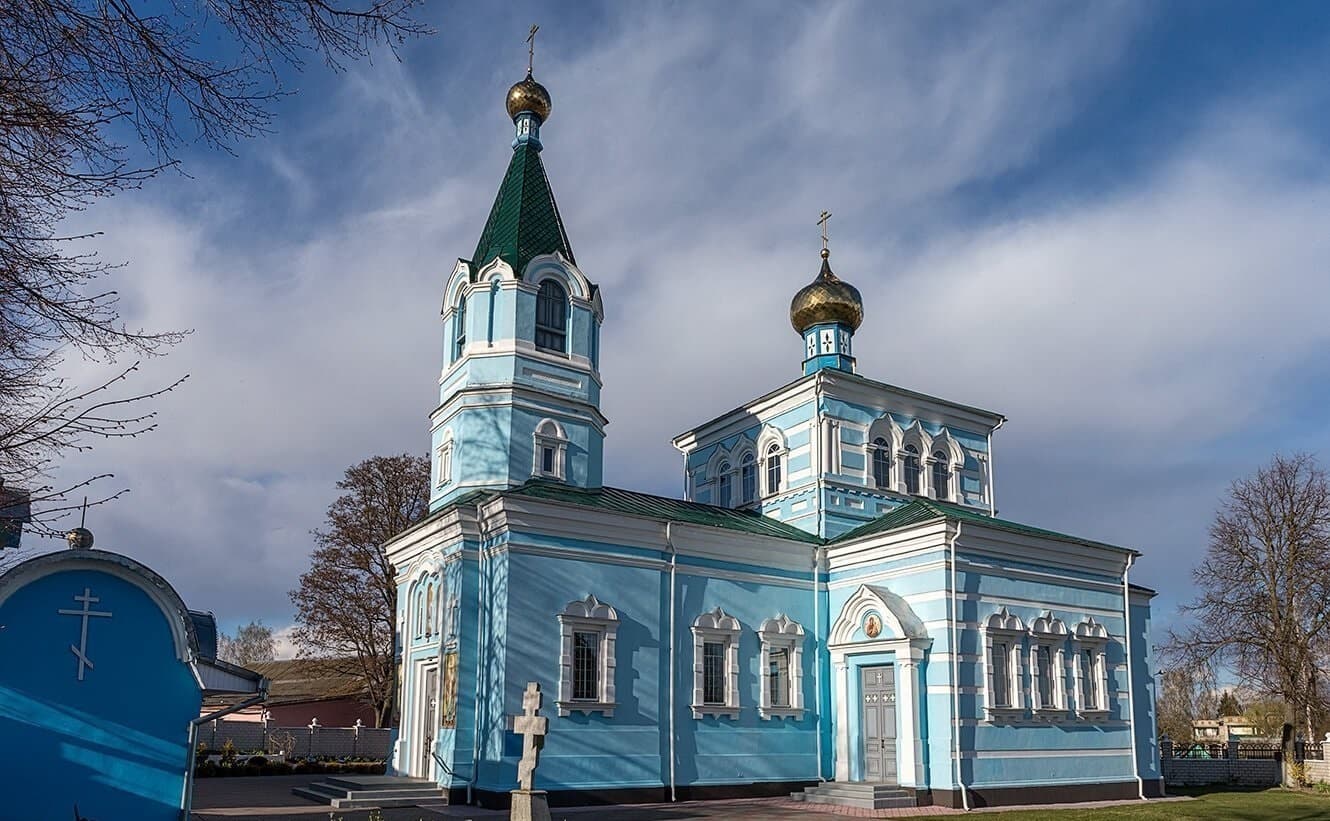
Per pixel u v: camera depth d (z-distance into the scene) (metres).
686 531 29.73
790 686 30.80
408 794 25.95
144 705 15.02
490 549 27.36
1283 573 46.25
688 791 28.02
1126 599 33.88
